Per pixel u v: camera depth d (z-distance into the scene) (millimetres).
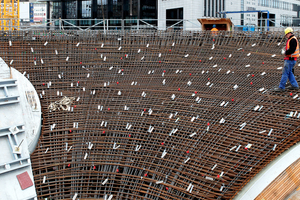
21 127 5973
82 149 8000
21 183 5312
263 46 10969
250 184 6277
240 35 11625
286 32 7676
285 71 7926
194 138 7605
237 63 10391
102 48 11961
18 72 9984
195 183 6703
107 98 9570
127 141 8070
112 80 10492
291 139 6867
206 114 8195
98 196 7098
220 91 9133
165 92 9562
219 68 10297
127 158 7684
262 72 9617
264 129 7254
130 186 7160
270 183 6141
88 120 8812
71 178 7410
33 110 8656
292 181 6414
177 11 29391
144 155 7598
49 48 11812
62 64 11219
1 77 9602
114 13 36188
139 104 9156
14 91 6285
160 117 8484
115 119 8734
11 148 5602
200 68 10492
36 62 11281
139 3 34844
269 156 6707
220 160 6898
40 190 7012
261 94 8516
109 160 7660
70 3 38250
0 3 34406
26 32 12484
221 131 7496
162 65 10992
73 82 10484
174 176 7000
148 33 12266
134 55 11586
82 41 12273
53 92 10055
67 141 8227
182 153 7328
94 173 7500
